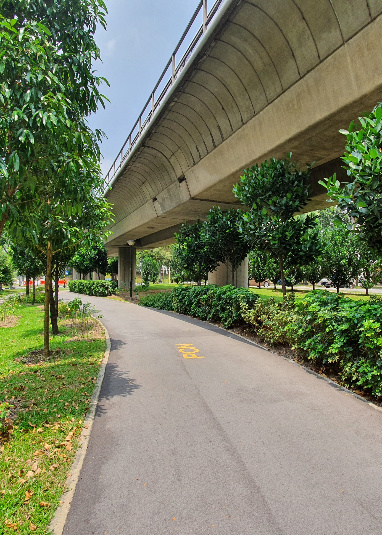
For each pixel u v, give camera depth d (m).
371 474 3.22
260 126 9.65
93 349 8.55
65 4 4.63
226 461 3.46
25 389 5.57
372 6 6.05
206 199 15.09
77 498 2.91
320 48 7.21
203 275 17.53
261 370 6.50
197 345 8.87
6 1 4.20
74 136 4.16
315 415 4.49
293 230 8.40
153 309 18.41
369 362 4.95
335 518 2.65
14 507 2.77
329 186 5.42
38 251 9.20
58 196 4.52
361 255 22.22
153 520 2.65
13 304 18.34
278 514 2.70
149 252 50.53
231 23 7.98
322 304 6.27
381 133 4.66
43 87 4.07
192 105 11.35
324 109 7.65
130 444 3.83
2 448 3.69
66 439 3.89
